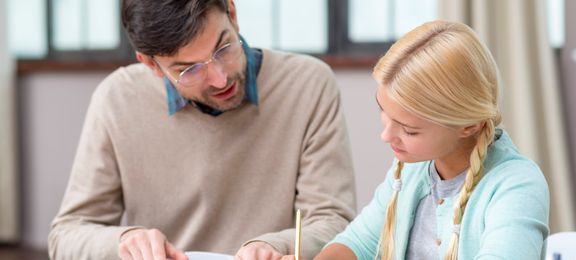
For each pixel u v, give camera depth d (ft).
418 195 3.72
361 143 10.89
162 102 5.16
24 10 11.96
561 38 10.37
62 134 11.86
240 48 4.58
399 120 3.23
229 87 4.58
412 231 3.73
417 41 3.25
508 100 9.97
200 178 5.09
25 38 12.00
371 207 4.10
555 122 9.90
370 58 10.67
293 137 5.12
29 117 11.93
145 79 5.24
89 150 5.19
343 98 10.91
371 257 4.02
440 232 3.53
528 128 9.80
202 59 4.39
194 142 5.11
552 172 9.95
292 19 11.27
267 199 5.13
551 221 9.97
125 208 5.30
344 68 10.82
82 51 11.82
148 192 5.17
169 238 5.20
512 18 9.80
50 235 5.06
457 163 3.52
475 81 3.17
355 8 11.05
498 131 3.51
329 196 4.91
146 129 5.15
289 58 5.31
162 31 4.25
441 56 3.16
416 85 3.15
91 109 5.30
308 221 4.87
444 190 3.58
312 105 5.14
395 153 3.39
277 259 4.03
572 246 4.33
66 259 4.78
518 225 3.08
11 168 11.73
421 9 10.92
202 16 4.29
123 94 5.22
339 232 4.68
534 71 9.96
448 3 10.02
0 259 11.27
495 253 3.02
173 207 5.16
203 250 5.15
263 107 5.13
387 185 4.07
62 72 11.75
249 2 11.35
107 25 11.72
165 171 5.15
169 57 4.40
